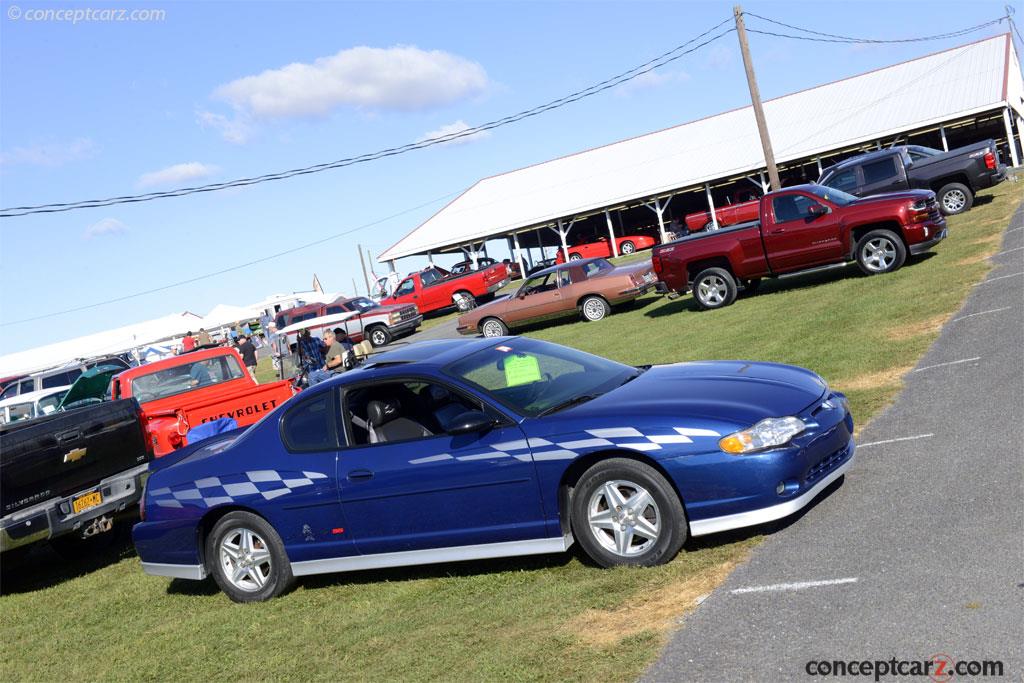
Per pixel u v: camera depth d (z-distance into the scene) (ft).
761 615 13.71
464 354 20.08
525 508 17.70
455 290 112.16
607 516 17.12
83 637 21.20
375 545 19.35
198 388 37.70
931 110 104.88
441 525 18.56
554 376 19.67
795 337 37.17
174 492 21.50
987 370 24.89
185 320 127.85
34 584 27.81
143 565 22.26
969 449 18.92
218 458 21.34
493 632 15.56
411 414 19.39
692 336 45.68
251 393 33.17
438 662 14.83
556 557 18.84
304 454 20.15
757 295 55.31
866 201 48.93
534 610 16.08
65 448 26.53
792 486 16.26
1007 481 16.56
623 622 14.70
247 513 20.74
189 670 17.39
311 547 20.10
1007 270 39.37
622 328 57.36
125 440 28.60
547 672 13.44
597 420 17.11
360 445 19.56
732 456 16.03
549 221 130.93
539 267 140.36
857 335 34.24
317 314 101.76
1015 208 60.29
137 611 22.43
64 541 29.86
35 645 21.27
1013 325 29.17
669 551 16.57
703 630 13.69
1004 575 13.03
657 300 69.46
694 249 54.34
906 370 27.58
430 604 17.88
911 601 12.97
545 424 17.56
